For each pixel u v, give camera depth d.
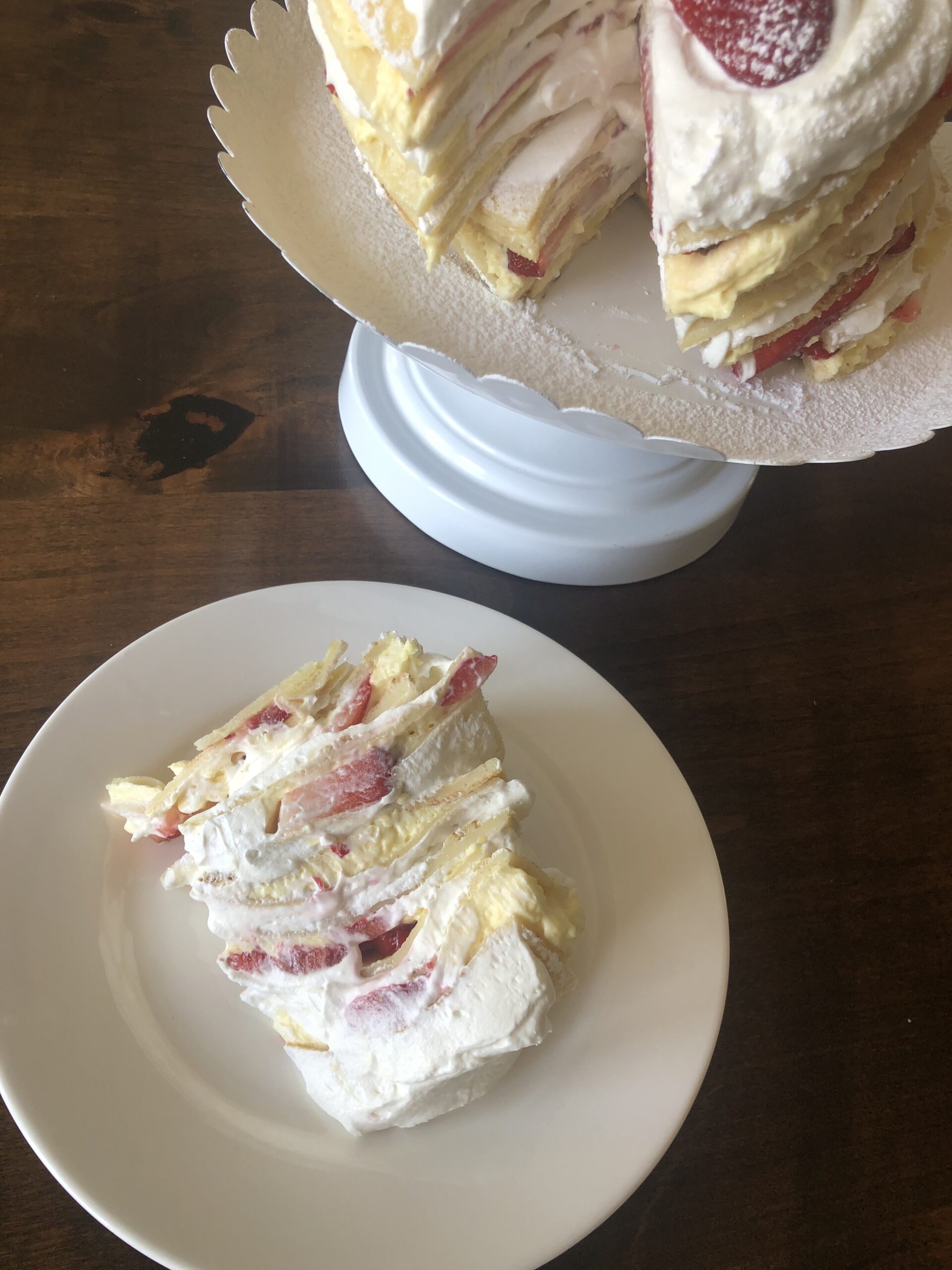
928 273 0.42
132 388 0.39
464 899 0.27
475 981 0.26
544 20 0.35
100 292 0.41
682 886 0.31
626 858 0.31
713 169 0.32
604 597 0.40
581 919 0.28
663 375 0.39
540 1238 0.25
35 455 0.37
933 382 0.41
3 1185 0.26
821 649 0.40
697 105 0.32
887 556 0.44
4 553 0.35
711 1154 0.30
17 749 0.32
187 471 0.38
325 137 0.42
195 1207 0.24
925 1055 0.33
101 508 0.37
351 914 0.28
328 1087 0.26
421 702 0.28
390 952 0.28
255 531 0.38
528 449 0.38
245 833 0.27
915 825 0.37
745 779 0.37
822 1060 0.32
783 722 0.38
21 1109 0.24
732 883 0.35
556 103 0.38
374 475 0.40
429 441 0.39
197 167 0.44
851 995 0.33
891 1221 0.30
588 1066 0.28
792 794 0.37
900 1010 0.33
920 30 0.31
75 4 0.47
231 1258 0.24
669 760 0.33
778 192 0.32
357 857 0.28
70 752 0.29
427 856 0.28
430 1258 0.24
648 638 0.39
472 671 0.29
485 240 0.39
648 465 0.38
